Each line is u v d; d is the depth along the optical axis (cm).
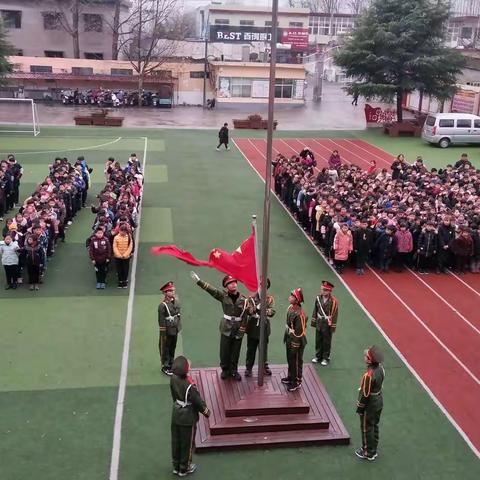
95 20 5681
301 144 3581
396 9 4053
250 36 6031
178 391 830
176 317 1097
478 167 3089
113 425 968
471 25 7500
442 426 995
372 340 1275
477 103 4141
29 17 5584
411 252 1680
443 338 1295
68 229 1900
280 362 1165
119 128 3888
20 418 976
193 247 1788
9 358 1150
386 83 4097
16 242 1439
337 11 10569
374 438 898
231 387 1012
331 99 6031
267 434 938
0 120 4050
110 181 2002
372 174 2366
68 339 1230
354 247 1627
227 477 862
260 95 5244
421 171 2381
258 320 1016
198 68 5362
